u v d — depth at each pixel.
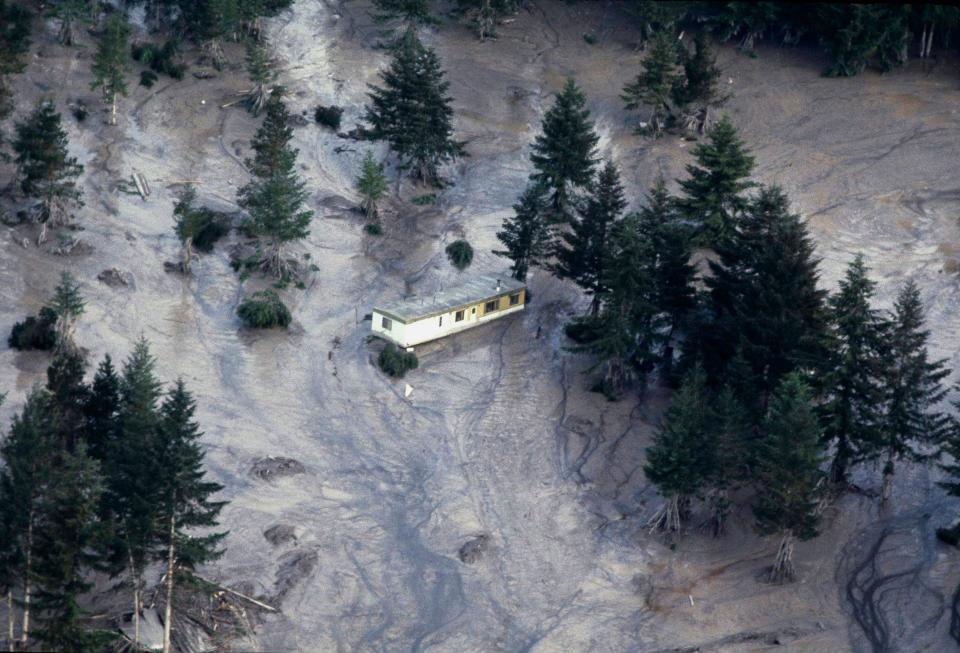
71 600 195.50
